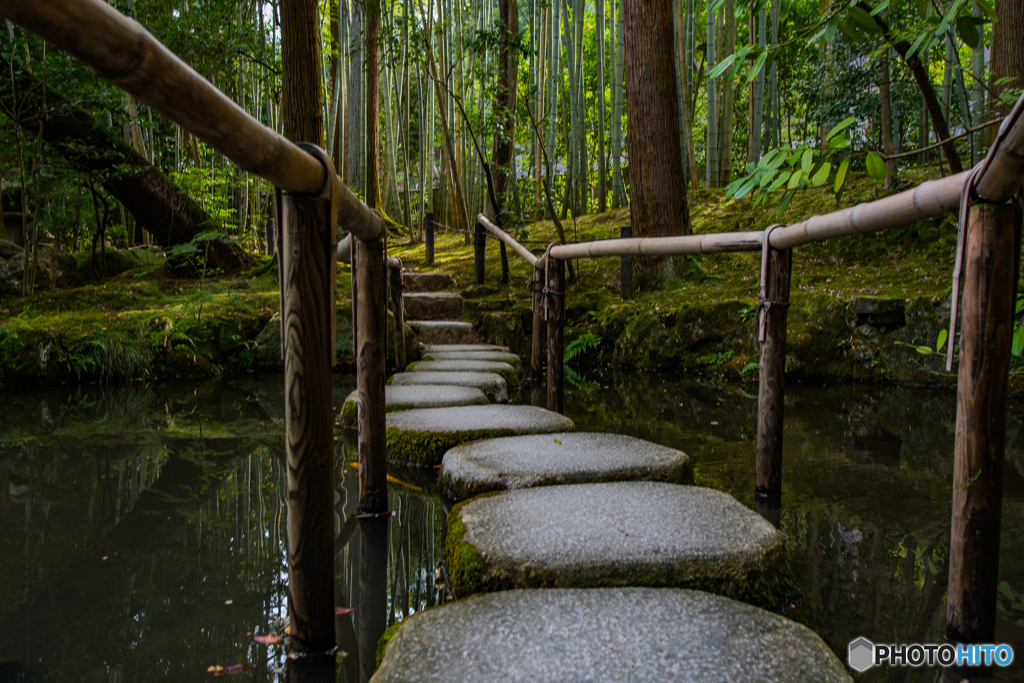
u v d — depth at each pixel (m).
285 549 1.95
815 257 7.11
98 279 7.77
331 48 12.42
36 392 4.88
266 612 1.55
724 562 1.53
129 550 1.93
